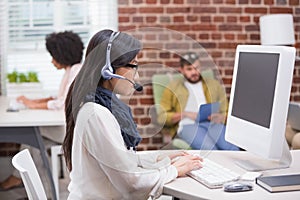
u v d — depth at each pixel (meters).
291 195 1.97
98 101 2.10
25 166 2.23
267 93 2.24
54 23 5.55
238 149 4.02
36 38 5.54
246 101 2.42
